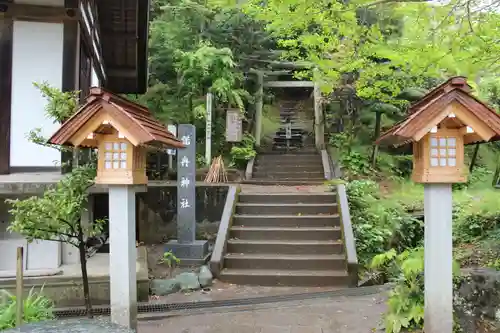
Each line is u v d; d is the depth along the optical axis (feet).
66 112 14.42
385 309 18.21
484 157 48.01
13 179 18.95
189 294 21.56
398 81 29.07
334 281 23.12
